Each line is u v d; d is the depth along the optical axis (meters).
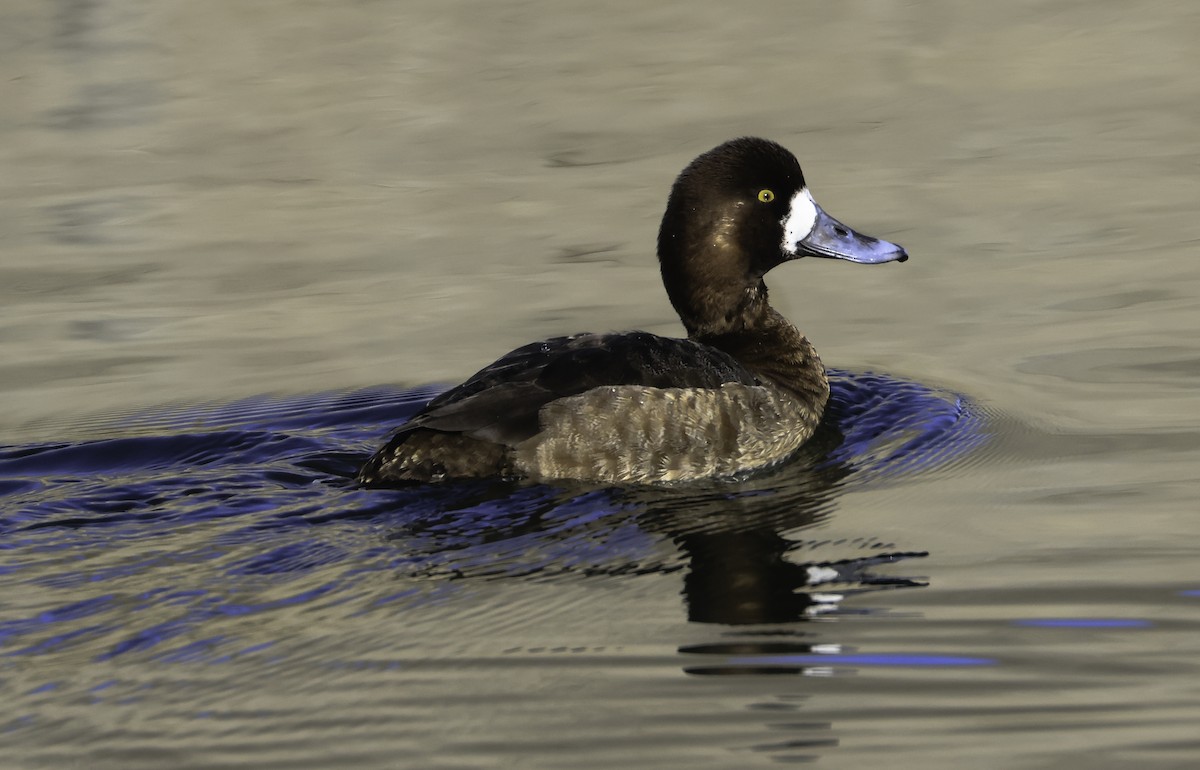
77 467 10.06
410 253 14.80
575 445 9.43
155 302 13.73
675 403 9.74
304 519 8.87
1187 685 6.80
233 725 6.57
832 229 11.23
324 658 7.17
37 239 15.29
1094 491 9.34
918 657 7.13
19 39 21.53
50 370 12.21
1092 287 13.34
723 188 11.05
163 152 17.64
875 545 8.62
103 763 6.29
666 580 8.11
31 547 8.48
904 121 17.91
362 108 18.92
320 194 16.38
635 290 13.75
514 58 20.72
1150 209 15.08
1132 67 19.50
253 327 13.11
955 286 13.64
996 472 9.80
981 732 6.45
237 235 15.36
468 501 9.14
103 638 7.38
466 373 11.98
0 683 6.95
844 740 6.39
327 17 22.47
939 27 21.59
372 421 11.05
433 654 7.22
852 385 11.65
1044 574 8.08
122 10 22.64
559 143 17.66
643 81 19.59
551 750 6.33
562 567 8.27
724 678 6.93
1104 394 11.10
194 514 8.95
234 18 22.41
